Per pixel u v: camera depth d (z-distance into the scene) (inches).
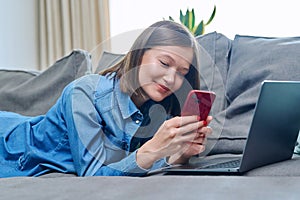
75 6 110.2
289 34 96.0
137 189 26.5
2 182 33.2
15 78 71.2
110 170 39.0
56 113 45.5
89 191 26.6
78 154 40.2
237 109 55.2
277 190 25.2
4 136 49.8
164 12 107.2
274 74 54.9
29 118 53.8
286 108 38.3
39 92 66.6
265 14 98.2
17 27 111.2
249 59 58.9
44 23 113.0
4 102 67.4
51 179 33.3
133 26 109.2
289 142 41.5
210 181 28.7
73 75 66.1
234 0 100.6
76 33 110.1
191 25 96.8
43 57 112.7
